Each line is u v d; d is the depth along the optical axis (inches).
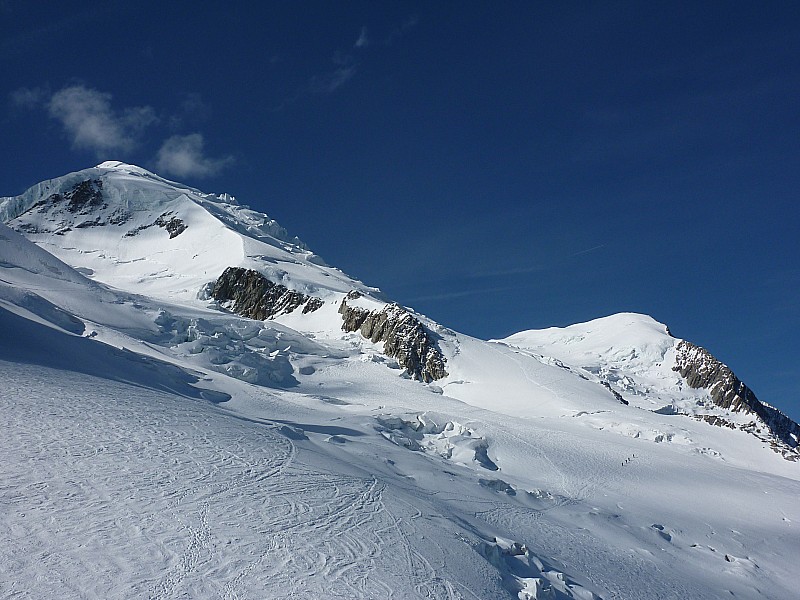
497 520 1218.6
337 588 663.8
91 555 627.8
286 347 3319.4
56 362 1429.6
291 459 1077.8
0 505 692.1
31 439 903.1
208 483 866.8
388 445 1594.5
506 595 796.6
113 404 1159.6
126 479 821.9
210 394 1779.0
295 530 778.2
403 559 776.3
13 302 1948.8
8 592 548.4
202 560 658.2
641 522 1535.4
